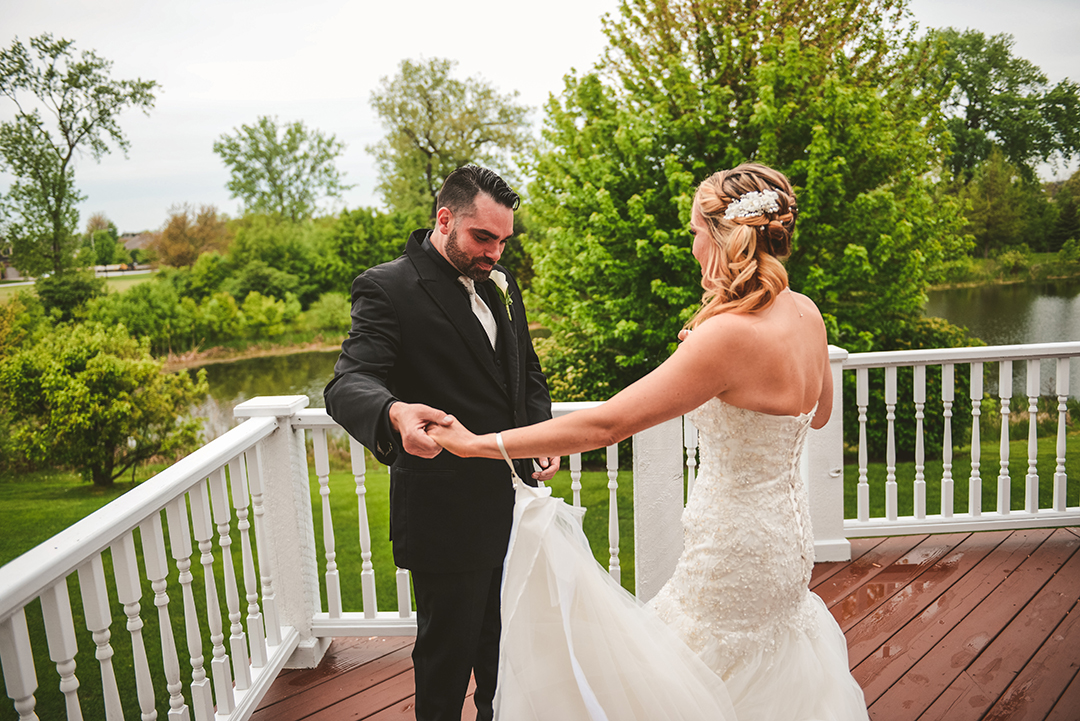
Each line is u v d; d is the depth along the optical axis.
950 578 2.98
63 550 1.42
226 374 17.22
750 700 1.50
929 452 9.98
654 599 1.68
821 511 3.17
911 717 2.12
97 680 3.64
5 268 15.42
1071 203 12.05
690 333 1.44
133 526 1.66
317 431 2.54
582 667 1.46
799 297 1.58
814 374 1.52
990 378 10.99
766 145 9.24
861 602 2.82
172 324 16.72
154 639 4.09
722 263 1.43
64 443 12.17
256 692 2.22
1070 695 2.19
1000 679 2.29
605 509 7.43
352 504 7.93
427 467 1.84
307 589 2.57
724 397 1.41
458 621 1.89
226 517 2.13
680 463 2.60
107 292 16.12
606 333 10.62
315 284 18.83
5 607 1.25
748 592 1.47
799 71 9.37
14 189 15.32
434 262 1.85
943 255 10.91
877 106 9.46
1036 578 2.95
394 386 1.85
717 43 10.72
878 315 10.05
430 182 19.95
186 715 1.88
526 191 12.21
